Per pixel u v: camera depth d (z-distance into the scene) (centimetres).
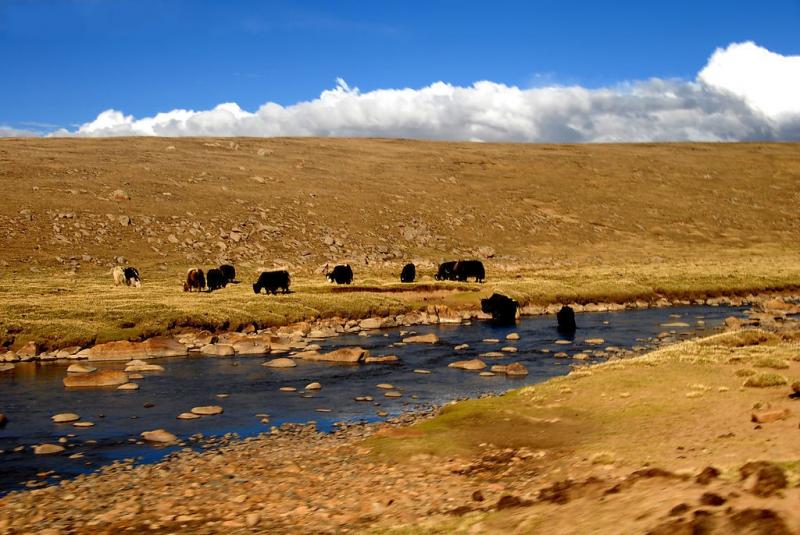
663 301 5988
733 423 1545
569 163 14338
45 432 1973
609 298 5881
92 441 1884
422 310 5019
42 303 4053
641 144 17575
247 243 7581
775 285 6706
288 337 3909
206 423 2103
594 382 2188
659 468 1163
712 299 6184
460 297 5447
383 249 8169
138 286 5488
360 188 10656
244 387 2647
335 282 5922
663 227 11006
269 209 8762
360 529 1163
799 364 2280
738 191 13312
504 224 10031
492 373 2972
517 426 1795
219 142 13538
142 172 9581
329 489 1418
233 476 1552
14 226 6600
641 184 13238
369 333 4253
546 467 1420
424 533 1077
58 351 3278
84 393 2502
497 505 1174
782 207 12588
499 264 8056
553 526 984
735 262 8738
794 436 1313
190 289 5297
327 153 13412
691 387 2008
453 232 9331
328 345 3756
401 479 1446
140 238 7088
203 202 8531
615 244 9900
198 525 1227
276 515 1268
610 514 966
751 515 809
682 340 3978
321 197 9756
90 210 7444
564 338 4078
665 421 1664
